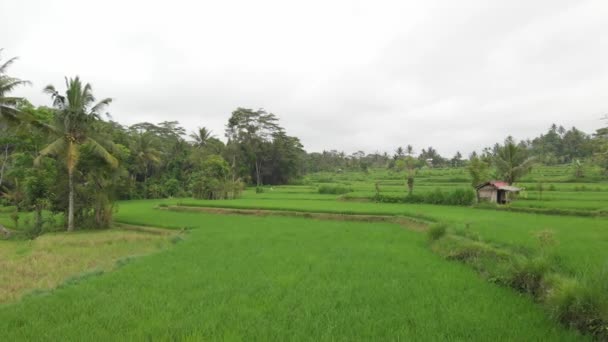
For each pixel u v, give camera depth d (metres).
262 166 79.69
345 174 101.81
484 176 36.59
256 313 7.45
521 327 6.63
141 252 16.08
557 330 6.47
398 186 56.38
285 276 10.42
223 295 8.72
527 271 8.88
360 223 24.16
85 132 25.27
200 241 17.19
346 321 7.00
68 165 23.55
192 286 9.54
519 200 31.81
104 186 27.22
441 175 74.75
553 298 7.18
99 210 26.19
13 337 6.48
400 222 24.11
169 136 81.69
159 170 62.94
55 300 8.49
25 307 8.07
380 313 7.43
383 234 18.92
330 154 134.25
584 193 37.59
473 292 8.79
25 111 24.59
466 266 11.66
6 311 7.87
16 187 32.06
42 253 15.99
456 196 32.56
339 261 12.45
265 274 10.75
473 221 19.89
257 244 16.17
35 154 28.98
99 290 9.30
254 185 79.75
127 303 8.21
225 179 48.62
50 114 29.03
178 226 23.52
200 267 11.74
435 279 10.03
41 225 24.50
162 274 10.86
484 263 11.18
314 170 119.69
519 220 20.39
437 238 15.47
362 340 6.14
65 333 6.57
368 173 95.81
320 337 6.27
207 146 66.12
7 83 22.23
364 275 10.55
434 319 7.06
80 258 15.04
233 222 25.08
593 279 7.51
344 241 16.83
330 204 33.94
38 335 6.54
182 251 14.67
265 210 30.73
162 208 36.62
